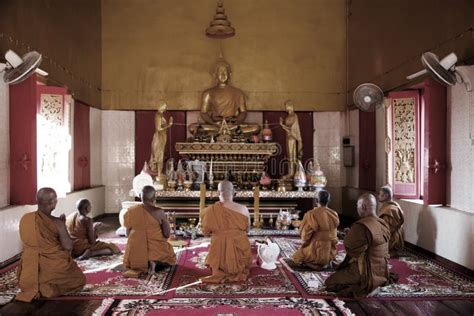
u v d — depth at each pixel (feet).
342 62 34.14
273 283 15.88
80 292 14.88
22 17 20.99
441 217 19.40
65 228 14.80
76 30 28.53
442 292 14.76
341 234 24.79
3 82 19.43
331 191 34.06
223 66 32.63
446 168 20.04
